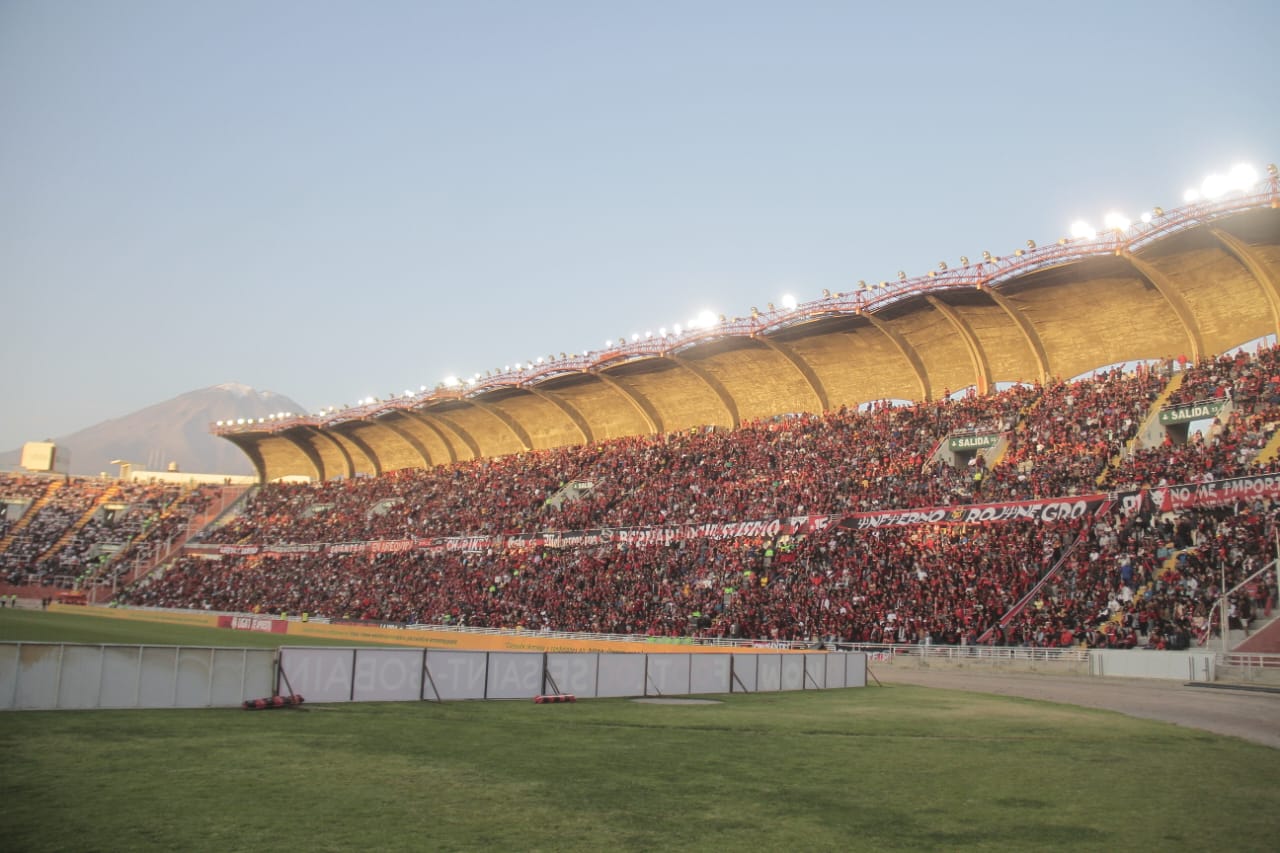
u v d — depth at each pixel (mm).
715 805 12492
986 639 38188
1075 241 46969
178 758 14500
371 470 100500
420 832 10633
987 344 55562
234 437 104938
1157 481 40625
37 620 57531
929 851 10430
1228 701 26406
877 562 46438
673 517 59469
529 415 81875
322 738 17016
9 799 11531
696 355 65562
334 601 73625
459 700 24109
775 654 30875
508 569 65750
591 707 24125
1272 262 44438
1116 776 15188
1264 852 10641
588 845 10320
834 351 60938
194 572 91875
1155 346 50781
